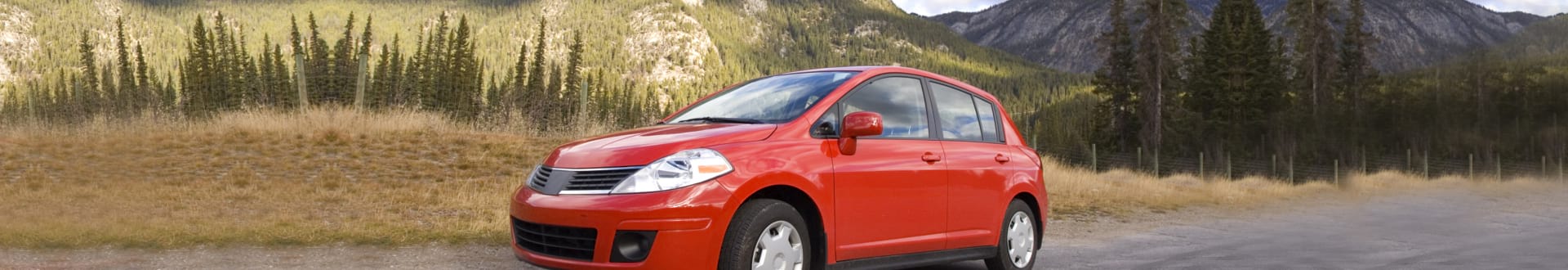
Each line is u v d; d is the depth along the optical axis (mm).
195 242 7598
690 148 4621
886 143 5477
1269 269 7254
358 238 7961
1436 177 30531
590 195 4566
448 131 18109
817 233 4992
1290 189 24500
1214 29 52531
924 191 5605
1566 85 31875
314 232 8195
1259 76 50531
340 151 15445
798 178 4832
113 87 27188
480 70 64500
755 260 4637
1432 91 34688
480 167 14773
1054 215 13055
